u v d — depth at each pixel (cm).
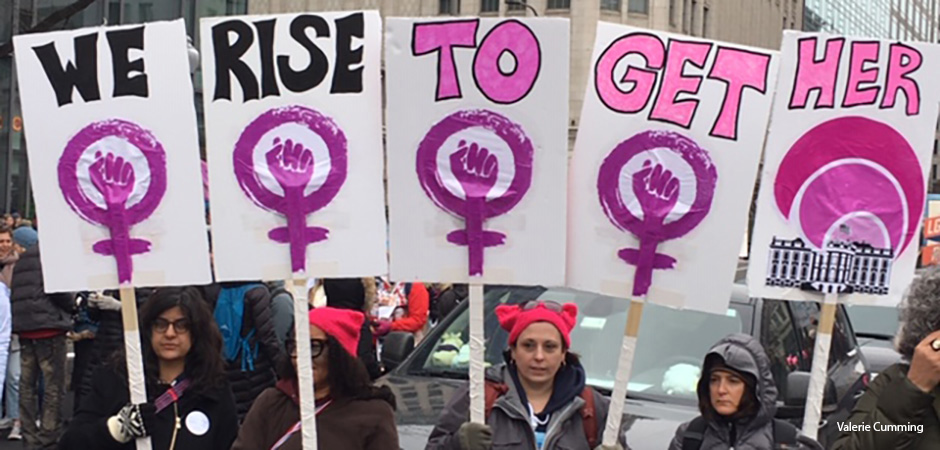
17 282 884
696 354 593
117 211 439
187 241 440
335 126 432
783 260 451
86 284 442
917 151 444
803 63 444
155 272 440
